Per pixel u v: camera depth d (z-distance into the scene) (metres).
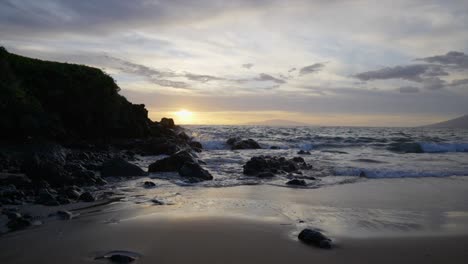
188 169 15.89
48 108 28.28
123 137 33.44
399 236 7.23
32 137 23.20
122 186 13.28
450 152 30.48
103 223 7.82
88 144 26.39
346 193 12.12
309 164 20.55
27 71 28.72
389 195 11.79
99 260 5.70
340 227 7.84
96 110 31.17
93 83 31.02
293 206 9.92
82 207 9.52
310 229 6.97
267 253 6.14
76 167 15.19
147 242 6.57
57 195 10.85
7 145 19.91
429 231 7.62
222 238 6.86
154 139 30.38
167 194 11.68
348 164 21.03
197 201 10.46
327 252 6.25
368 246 6.59
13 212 8.41
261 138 45.03
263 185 13.76
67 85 29.50
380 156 26.44
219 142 36.12
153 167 17.33
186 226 7.59
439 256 6.13
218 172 17.75
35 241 6.57
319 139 42.66
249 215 8.67
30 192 10.98
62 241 6.58
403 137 47.31
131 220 8.04
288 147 35.72
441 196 11.68
